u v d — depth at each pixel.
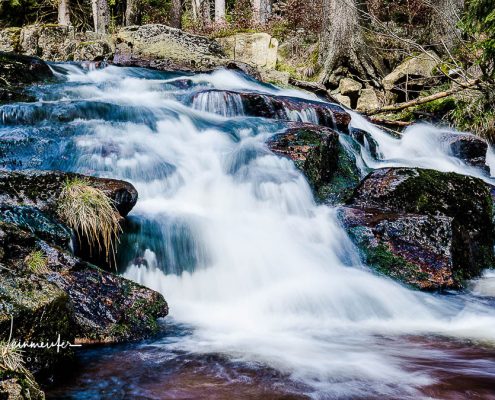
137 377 3.25
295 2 17.94
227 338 4.03
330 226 6.12
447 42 14.80
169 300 4.76
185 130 8.06
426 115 13.37
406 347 3.94
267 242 5.57
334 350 3.85
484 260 6.46
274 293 4.95
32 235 3.90
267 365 3.50
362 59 15.04
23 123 7.15
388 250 5.62
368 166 9.47
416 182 6.57
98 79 10.59
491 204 6.85
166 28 14.09
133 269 4.79
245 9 19.83
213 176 6.98
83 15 21.36
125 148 6.75
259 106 9.00
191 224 5.36
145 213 5.47
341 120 9.41
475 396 3.08
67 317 3.34
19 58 9.35
